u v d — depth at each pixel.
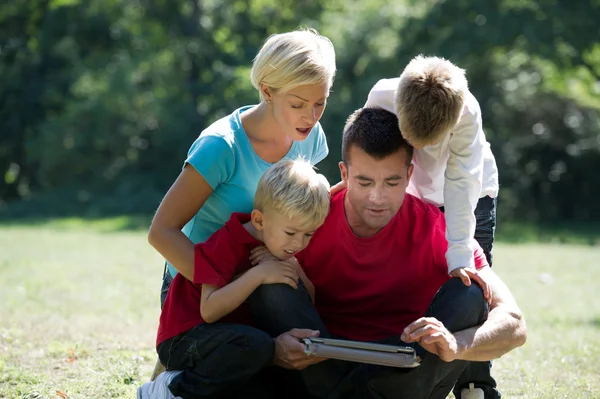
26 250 21.83
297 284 6.31
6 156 49.12
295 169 6.32
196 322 6.36
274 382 6.48
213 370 6.19
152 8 48.31
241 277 6.21
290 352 5.96
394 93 6.81
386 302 6.66
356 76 42.44
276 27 48.88
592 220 41.59
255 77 6.74
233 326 6.17
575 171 41.34
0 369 8.38
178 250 6.41
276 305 6.18
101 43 48.16
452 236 6.38
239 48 48.53
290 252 6.41
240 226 6.41
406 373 5.89
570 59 38.41
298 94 6.56
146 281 16.12
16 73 48.00
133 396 7.57
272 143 6.90
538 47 37.12
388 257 6.61
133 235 28.17
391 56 40.59
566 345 10.67
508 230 36.38
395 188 6.34
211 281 6.25
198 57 47.88
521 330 6.21
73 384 7.96
